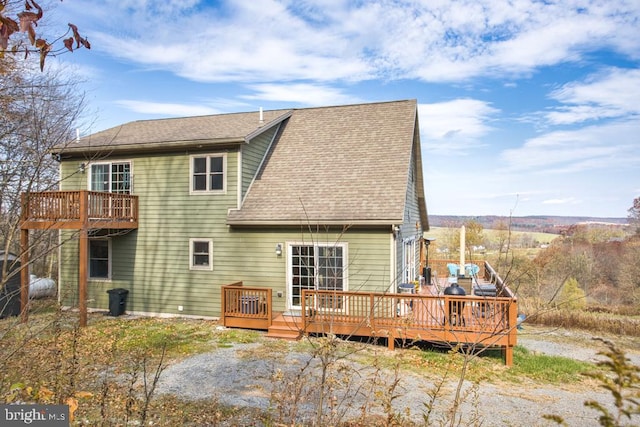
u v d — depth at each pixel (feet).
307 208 42.63
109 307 48.39
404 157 45.73
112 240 49.70
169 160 47.65
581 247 100.89
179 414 21.95
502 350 35.29
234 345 35.63
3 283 13.85
